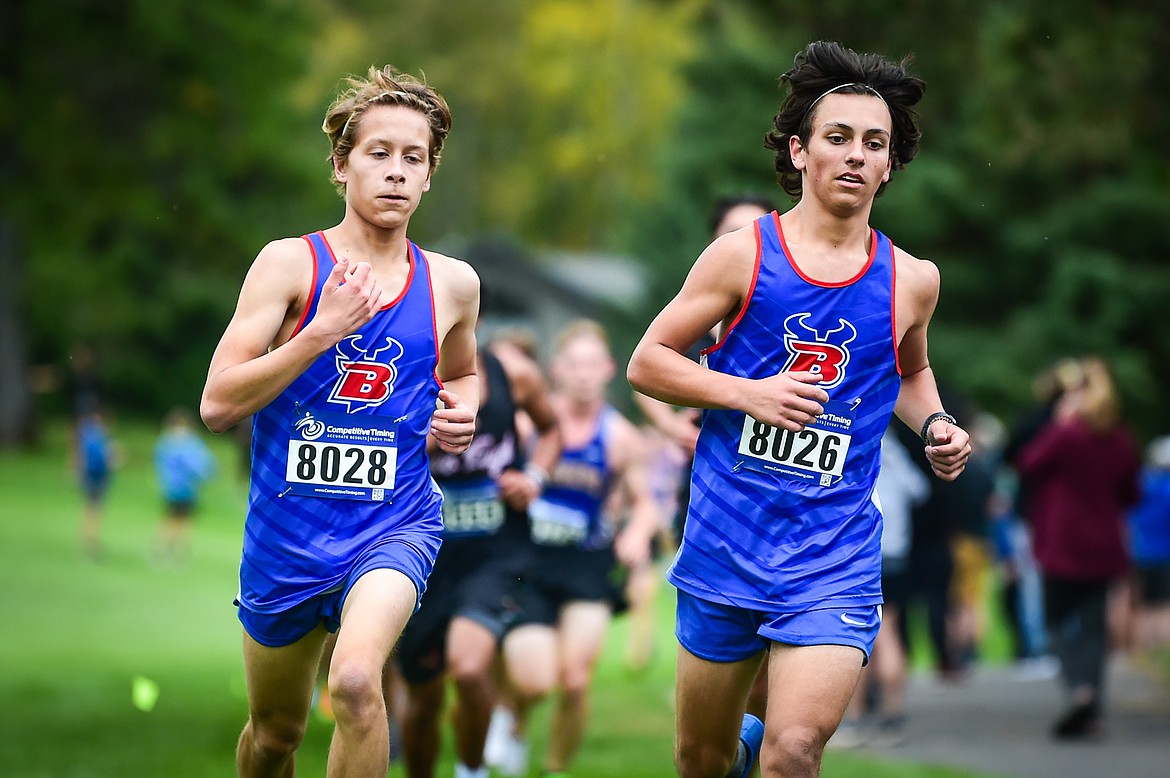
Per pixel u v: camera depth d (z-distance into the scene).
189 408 171.62
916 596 42.44
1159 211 105.25
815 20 51.19
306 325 15.77
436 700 22.95
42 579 69.56
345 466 15.73
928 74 48.50
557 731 26.98
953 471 16.48
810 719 14.91
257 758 16.94
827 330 15.75
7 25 94.75
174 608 63.94
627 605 27.84
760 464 15.90
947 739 33.94
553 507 27.16
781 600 15.61
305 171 155.12
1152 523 52.47
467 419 16.20
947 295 111.50
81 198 98.19
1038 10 42.66
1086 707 33.53
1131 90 43.78
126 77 100.31
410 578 15.42
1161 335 108.44
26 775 26.28
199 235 118.19
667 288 132.75
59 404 159.00
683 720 16.61
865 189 15.67
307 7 118.56
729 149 120.25
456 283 16.42
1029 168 103.12
